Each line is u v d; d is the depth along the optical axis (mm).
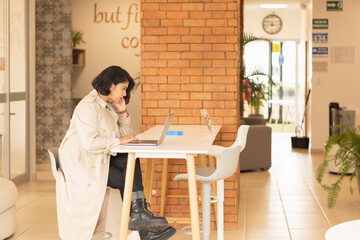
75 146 3951
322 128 12039
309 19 13328
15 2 8102
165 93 5812
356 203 7016
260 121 11445
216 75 5750
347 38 11961
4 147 7746
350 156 6598
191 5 5738
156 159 5738
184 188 5750
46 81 9312
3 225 5258
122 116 4254
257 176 9164
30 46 8570
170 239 5352
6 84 7812
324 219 6219
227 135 5750
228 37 5723
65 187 3941
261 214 6480
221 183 4512
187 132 4930
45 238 5430
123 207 3654
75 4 11664
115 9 11633
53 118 9344
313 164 10414
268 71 18234
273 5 15961
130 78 4191
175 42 5773
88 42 11688
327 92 12039
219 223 4531
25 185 8180
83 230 3859
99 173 3889
